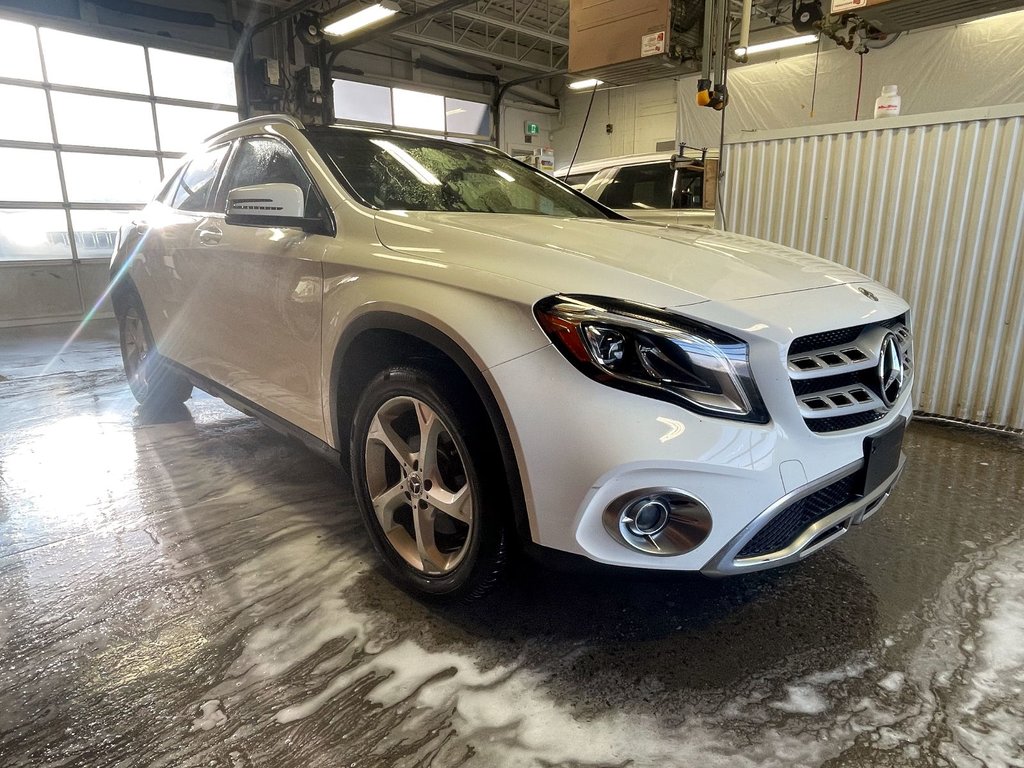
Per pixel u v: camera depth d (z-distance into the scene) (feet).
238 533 7.64
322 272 6.61
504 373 4.76
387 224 6.38
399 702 4.96
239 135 9.39
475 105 46.68
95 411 12.89
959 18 12.01
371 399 6.05
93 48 29.60
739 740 4.59
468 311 5.05
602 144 49.42
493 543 5.29
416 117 43.50
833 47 31.19
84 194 30.17
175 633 5.81
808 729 4.69
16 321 28.25
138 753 4.51
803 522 5.19
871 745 4.55
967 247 11.39
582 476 4.52
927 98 29.14
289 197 6.66
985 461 10.05
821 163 12.74
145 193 32.01
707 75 13.39
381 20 31.14
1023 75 26.73
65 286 29.60
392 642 5.66
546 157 40.11
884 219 12.19
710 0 13.01
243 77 34.45
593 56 13.96
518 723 4.75
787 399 4.79
